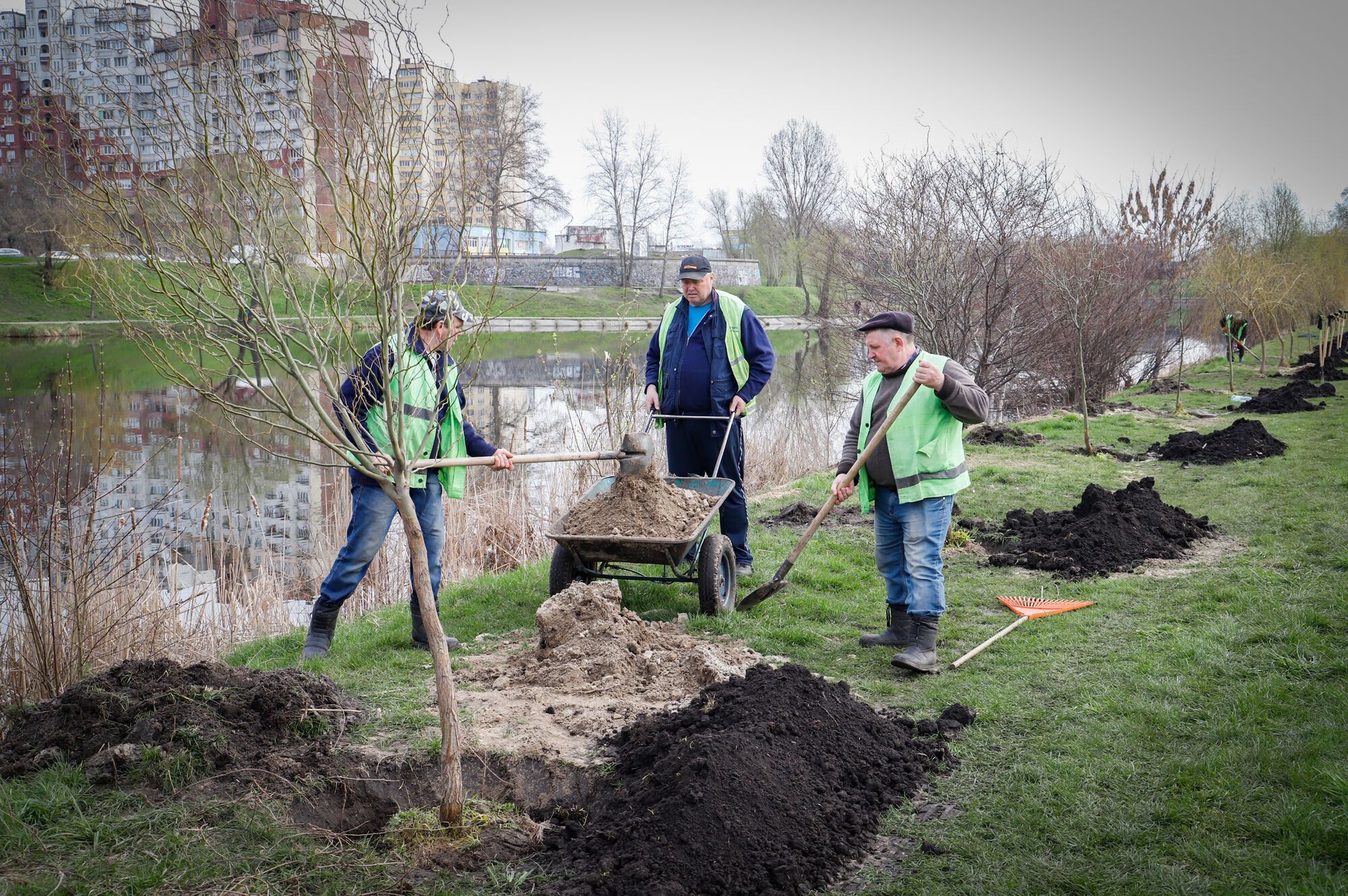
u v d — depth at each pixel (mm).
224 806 3664
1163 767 4020
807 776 3744
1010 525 8367
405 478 3564
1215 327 26016
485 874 3369
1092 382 19188
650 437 6121
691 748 3682
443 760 3621
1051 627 5953
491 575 7969
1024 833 3592
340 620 7152
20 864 3252
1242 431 11945
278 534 11383
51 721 4141
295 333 3467
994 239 15758
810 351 33656
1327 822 3477
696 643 5594
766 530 8766
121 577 6730
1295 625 5609
